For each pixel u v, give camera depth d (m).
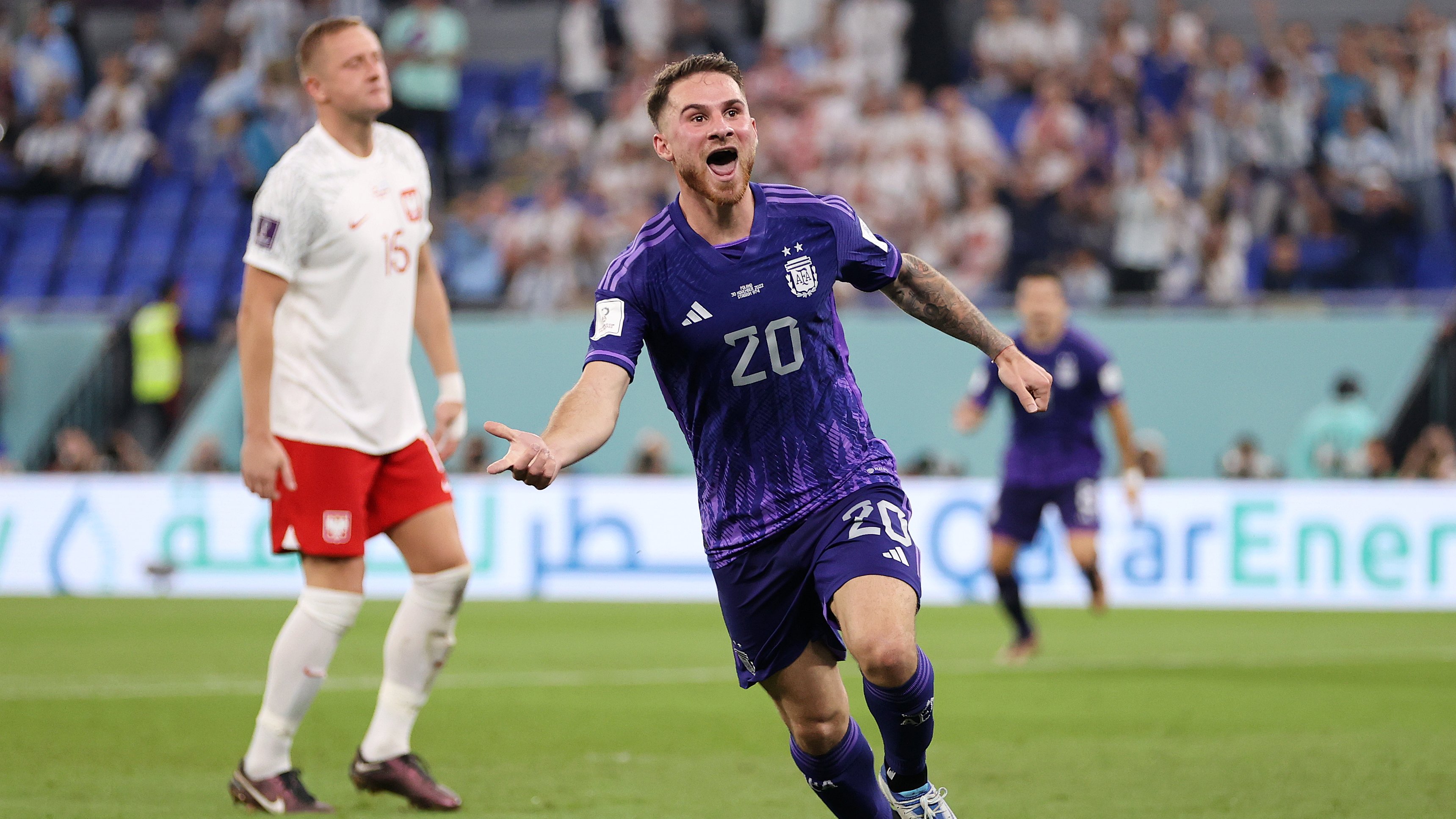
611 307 13.16
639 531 51.59
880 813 13.95
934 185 63.22
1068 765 20.50
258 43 75.06
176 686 29.22
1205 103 64.88
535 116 75.31
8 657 34.34
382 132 18.58
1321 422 53.94
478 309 63.59
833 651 13.77
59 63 78.31
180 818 16.78
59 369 65.81
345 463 17.69
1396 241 61.66
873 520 13.27
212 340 69.12
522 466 11.14
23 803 17.58
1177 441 56.84
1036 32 70.06
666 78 13.32
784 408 13.41
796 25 74.31
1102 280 59.38
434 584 18.05
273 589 52.56
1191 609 48.00
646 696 28.08
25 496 54.50
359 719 25.28
